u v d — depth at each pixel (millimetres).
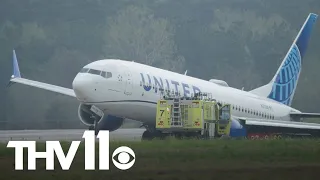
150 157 86625
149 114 160750
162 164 77875
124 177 67250
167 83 164375
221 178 65438
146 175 68312
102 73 149750
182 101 153125
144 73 158750
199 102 151750
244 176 66750
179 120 152625
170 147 106250
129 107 154625
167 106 153750
